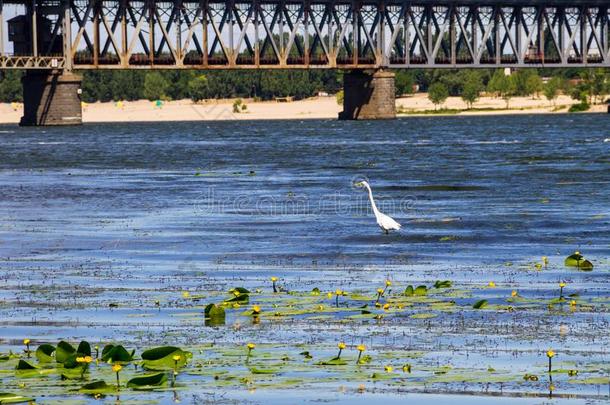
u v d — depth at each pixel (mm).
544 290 24672
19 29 164250
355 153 83375
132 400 16391
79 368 18047
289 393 16703
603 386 16984
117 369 16969
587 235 34219
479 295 24125
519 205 43188
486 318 21734
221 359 18672
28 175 64000
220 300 23938
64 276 27203
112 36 161500
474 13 186000
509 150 83875
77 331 20969
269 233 35406
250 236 34719
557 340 19891
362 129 138625
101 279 26719
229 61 167500
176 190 52062
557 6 190750
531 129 130000
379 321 21594
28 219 40125
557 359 18547
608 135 109500
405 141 103125
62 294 24734
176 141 110500
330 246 32406
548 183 53438
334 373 17797
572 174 58781
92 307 23203
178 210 42781
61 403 16250
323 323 21438
